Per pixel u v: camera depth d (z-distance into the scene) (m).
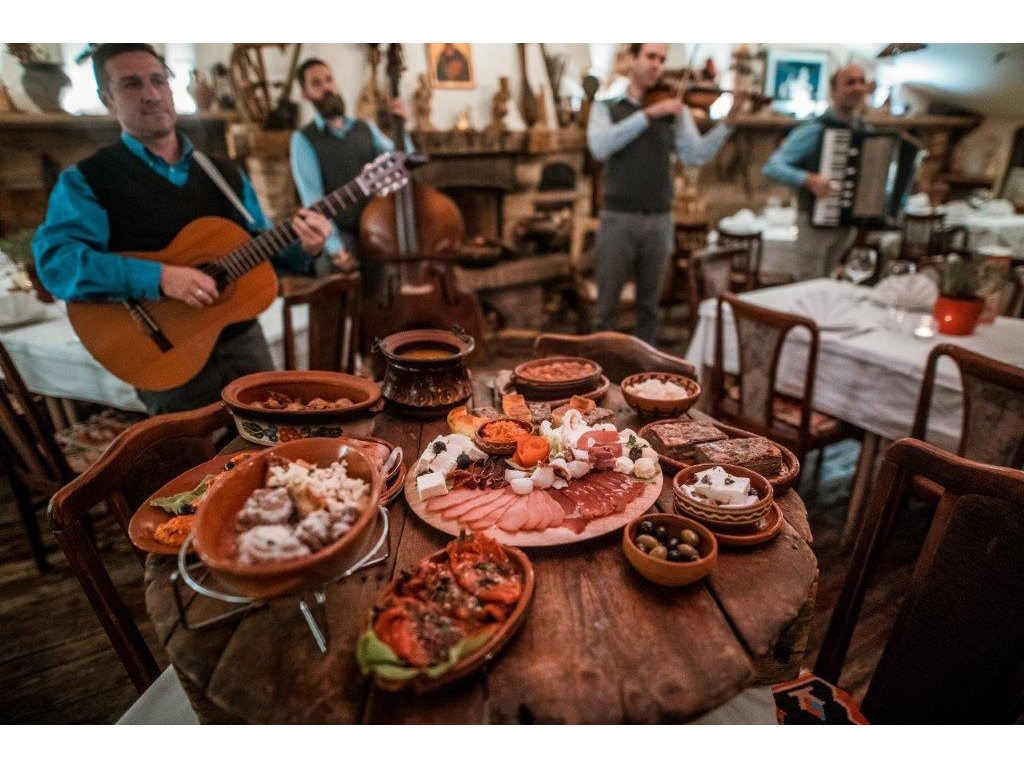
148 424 1.28
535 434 1.32
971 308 2.19
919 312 2.50
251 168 3.91
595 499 1.11
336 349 2.44
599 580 0.97
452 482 1.19
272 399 1.37
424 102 4.24
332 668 0.82
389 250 3.12
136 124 1.84
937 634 1.08
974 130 6.62
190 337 1.98
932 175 6.82
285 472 0.95
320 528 0.81
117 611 1.15
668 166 3.52
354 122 3.33
